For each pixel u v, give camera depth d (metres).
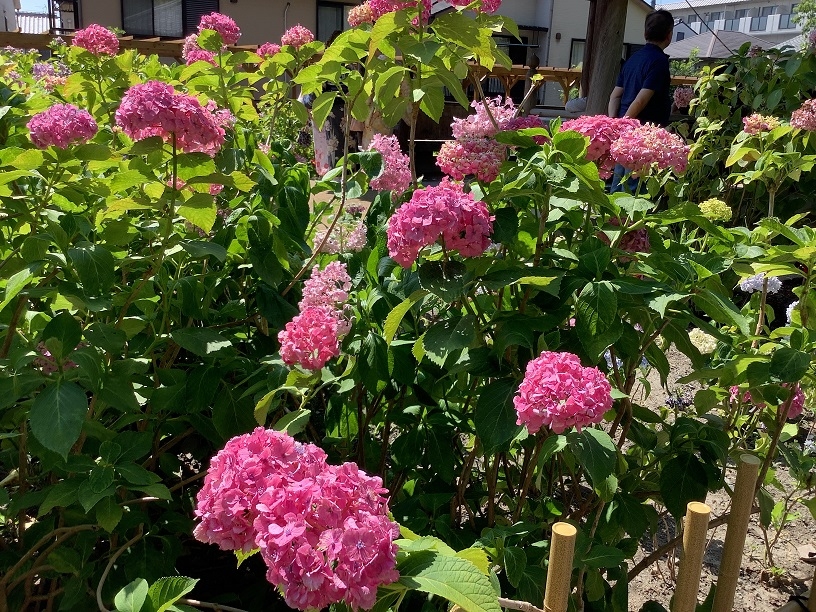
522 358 1.88
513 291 2.06
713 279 1.89
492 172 1.99
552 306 1.92
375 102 2.48
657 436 2.18
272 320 2.30
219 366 2.13
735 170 5.52
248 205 2.53
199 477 2.19
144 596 1.14
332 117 6.30
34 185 2.10
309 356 1.75
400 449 2.08
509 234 1.86
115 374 1.82
